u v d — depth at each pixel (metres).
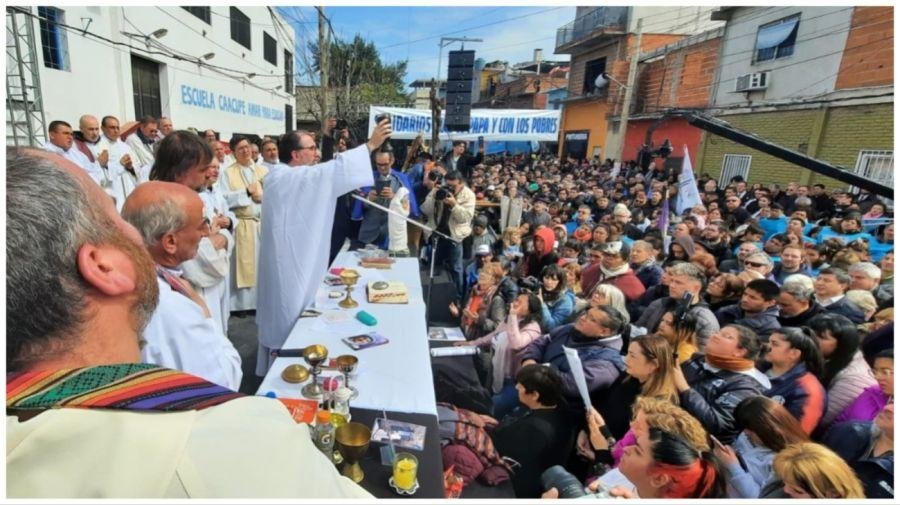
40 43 6.36
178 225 1.35
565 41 19.11
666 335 2.54
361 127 21.86
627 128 15.14
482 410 2.60
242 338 3.45
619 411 2.21
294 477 0.52
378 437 1.44
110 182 4.60
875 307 2.83
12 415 0.46
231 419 0.52
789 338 2.06
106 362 0.54
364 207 4.07
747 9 10.48
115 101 7.91
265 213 2.35
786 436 1.63
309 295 2.39
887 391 1.88
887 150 7.78
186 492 0.46
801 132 9.28
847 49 8.38
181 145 1.93
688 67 12.53
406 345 2.01
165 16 9.31
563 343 2.63
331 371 1.77
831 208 6.86
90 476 0.43
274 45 16.64
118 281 0.54
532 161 17.38
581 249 4.85
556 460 2.06
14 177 0.51
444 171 7.46
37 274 0.49
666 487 1.51
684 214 6.12
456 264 5.41
